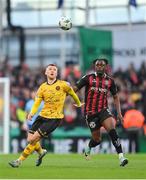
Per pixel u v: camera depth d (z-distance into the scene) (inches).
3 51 2459.4
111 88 1086.4
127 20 2229.3
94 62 1086.4
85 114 1092.5
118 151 1061.8
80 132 1859.0
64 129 1870.1
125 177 884.6
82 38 1972.2
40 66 2308.1
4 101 1872.5
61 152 1861.5
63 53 2215.8
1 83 1879.9
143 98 1947.6
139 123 1787.6
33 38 2480.3
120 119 1107.9
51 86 1040.2
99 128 1106.7
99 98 1077.1
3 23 2440.9
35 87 2078.0
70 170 989.2
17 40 2476.6
